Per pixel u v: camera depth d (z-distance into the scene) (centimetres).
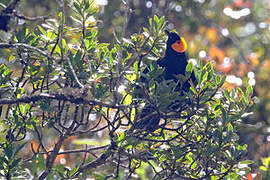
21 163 879
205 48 1589
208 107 927
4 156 838
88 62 835
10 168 820
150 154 890
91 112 890
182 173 905
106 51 912
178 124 948
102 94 854
